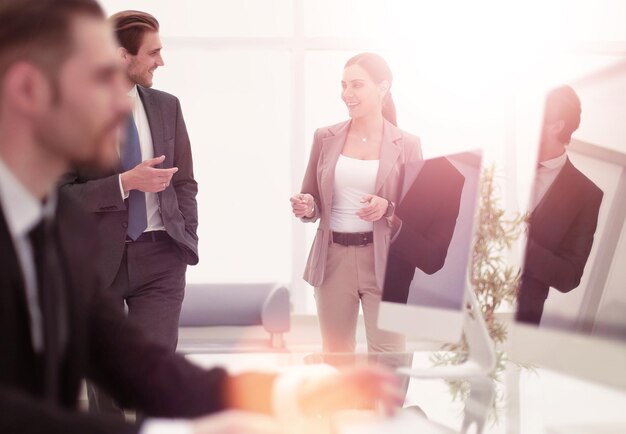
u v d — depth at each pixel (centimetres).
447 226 178
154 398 114
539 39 679
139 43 294
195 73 663
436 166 189
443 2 670
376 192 315
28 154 91
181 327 499
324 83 675
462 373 164
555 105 152
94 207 282
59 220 103
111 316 120
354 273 317
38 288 92
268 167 666
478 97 684
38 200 94
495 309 195
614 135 129
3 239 85
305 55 662
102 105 91
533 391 150
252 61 666
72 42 88
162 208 297
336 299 321
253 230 663
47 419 79
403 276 195
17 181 91
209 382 113
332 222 322
